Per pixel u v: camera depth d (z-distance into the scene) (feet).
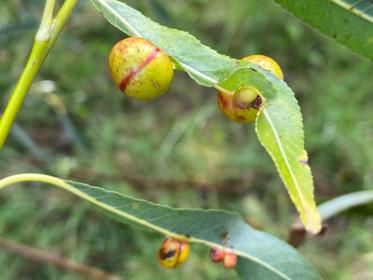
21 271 0.86
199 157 1.03
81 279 0.86
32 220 0.92
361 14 0.34
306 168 0.28
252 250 0.37
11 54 0.87
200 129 1.07
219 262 0.37
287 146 0.29
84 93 0.92
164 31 0.31
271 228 0.93
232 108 0.30
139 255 0.90
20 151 0.82
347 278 0.87
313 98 1.11
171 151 1.04
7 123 0.31
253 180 1.00
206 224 0.37
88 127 1.00
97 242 0.91
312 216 0.28
